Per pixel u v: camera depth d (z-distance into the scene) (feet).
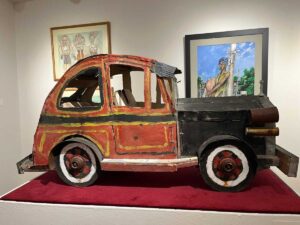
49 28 9.92
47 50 10.03
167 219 5.23
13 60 10.16
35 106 10.35
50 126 6.34
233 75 8.55
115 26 9.32
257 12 8.32
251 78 8.43
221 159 5.90
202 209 5.19
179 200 5.51
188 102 6.52
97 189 6.22
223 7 8.52
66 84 6.34
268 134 5.65
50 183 6.74
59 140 6.30
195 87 8.84
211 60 8.66
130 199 5.63
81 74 6.55
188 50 8.74
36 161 6.40
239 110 5.89
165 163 5.76
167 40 9.00
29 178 10.44
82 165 6.33
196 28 8.77
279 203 5.29
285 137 8.48
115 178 6.89
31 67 10.24
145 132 5.98
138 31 9.18
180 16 8.84
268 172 7.25
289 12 8.14
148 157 5.98
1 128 9.60
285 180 8.59
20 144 10.44
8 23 9.90
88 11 9.51
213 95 8.75
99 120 6.12
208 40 8.60
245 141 5.90
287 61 8.27
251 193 5.80
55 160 6.48
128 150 6.04
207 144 5.79
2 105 9.64
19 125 10.41
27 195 6.04
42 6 9.91
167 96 5.93
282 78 8.34
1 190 9.56
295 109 8.36
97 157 6.25
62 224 5.66
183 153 6.08
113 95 6.20
